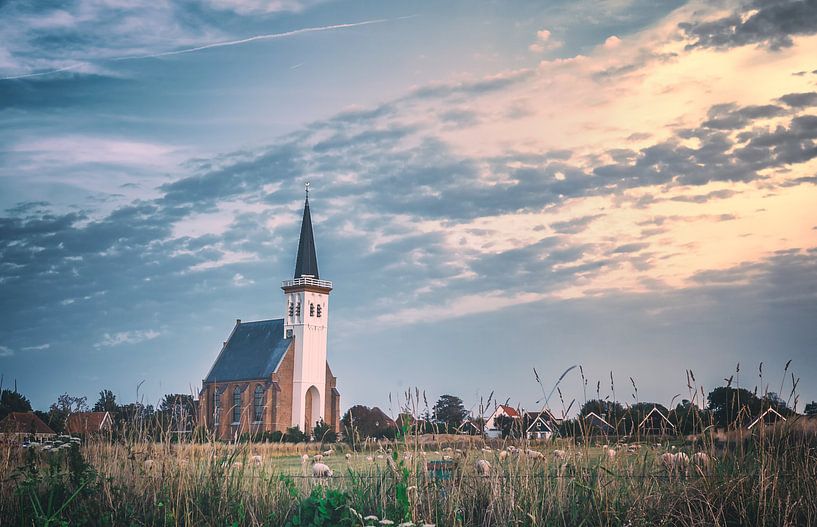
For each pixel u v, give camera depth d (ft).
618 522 30.66
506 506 31.78
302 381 434.71
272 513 34.58
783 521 30.19
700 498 31.30
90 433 42.70
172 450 39.11
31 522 34.22
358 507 33.30
